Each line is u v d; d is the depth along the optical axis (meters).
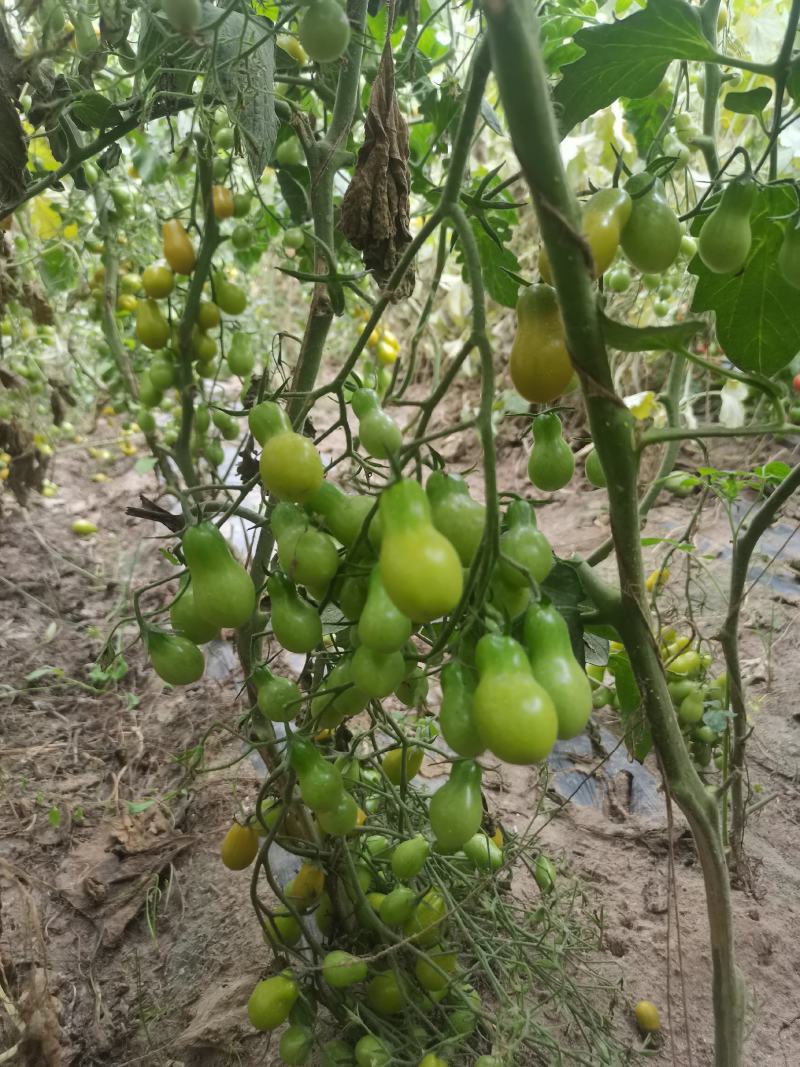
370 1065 0.97
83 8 1.05
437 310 3.98
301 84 1.30
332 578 0.77
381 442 0.81
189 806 1.75
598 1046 1.07
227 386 3.99
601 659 1.07
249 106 1.08
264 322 4.05
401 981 1.00
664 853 1.53
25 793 1.80
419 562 0.56
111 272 2.04
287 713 0.88
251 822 1.10
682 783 0.78
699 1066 1.15
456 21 2.38
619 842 1.56
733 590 1.22
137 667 2.32
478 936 1.08
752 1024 1.20
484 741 0.59
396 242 1.02
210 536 0.77
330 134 1.15
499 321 3.56
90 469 3.72
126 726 2.06
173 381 1.25
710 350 2.50
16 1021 1.17
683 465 2.73
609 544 1.11
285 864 1.55
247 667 1.10
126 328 2.53
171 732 2.02
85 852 1.63
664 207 0.67
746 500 2.60
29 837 1.67
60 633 2.49
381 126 0.96
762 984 1.27
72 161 1.15
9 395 2.33
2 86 1.04
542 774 1.46
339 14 0.76
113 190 1.99
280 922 1.13
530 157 0.55
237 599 0.78
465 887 1.15
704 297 0.87
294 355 4.10
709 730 1.37
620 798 1.66
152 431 1.58
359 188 0.98
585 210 0.64
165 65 1.08
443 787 0.74
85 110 1.12
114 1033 1.29
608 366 0.63
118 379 2.36
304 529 0.78
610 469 0.67
